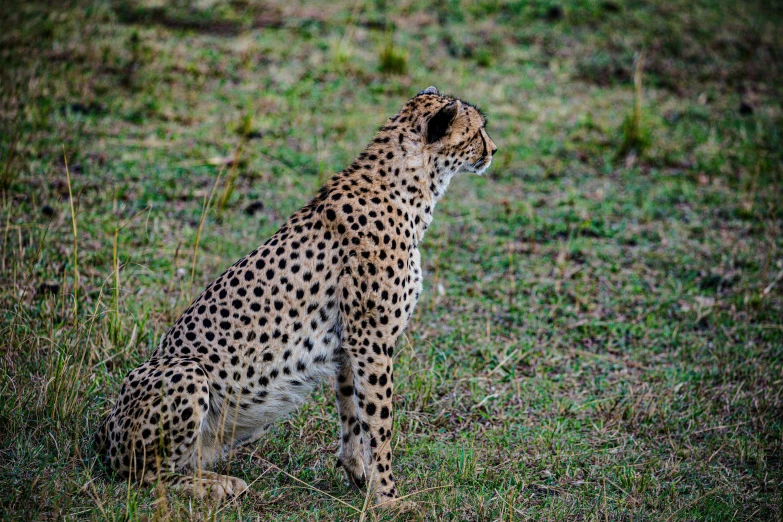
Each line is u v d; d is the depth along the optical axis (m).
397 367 9.65
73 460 7.26
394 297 7.39
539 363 10.38
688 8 23.64
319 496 7.50
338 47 18.86
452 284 11.99
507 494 7.66
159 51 18.34
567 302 11.87
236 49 19.03
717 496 7.96
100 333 9.02
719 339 11.04
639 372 10.34
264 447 8.23
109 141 14.77
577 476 8.23
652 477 8.17
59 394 8.00
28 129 14.40
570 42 21.33
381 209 7.43
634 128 16.73
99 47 18.00
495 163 15.95
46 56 17.08
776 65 21.30
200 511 6.82
